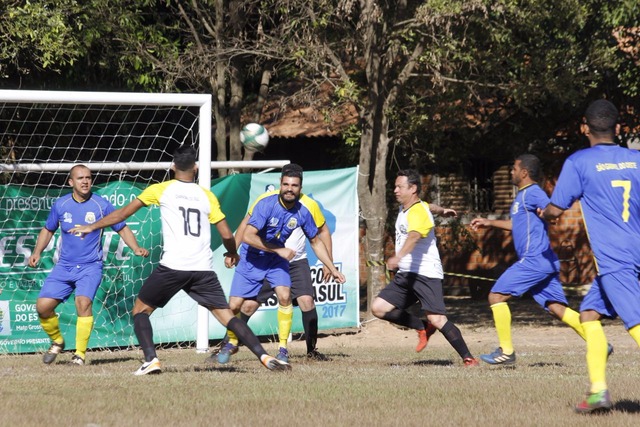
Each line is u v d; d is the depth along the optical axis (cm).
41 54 4734
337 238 4334
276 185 4100
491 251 6881
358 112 4781
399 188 2797
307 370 2672
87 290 3030
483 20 4538
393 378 2481
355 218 4391
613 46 5319
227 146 6391
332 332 4534
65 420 1791
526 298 6391
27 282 3697
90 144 5694
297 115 6575
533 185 2700
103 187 3803
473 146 6378
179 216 2444
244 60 5962
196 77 5453
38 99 3438
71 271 3048
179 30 5978
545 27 5041
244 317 3012
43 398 2059
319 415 1878
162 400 2038
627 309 1889
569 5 4672
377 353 3484
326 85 5309
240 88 5784
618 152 1956
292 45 4803
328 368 2762
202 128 3681
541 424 1791
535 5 4494
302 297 3141
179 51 5681
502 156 6619
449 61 4812
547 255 2691
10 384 2325
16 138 5225
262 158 7044
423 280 2850
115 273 3812
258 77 6662
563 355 3331
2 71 4869
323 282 4278
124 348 3834
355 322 4381
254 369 2736
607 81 5766
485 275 6438
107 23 5025
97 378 2452
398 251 2850
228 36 5628
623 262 1909
